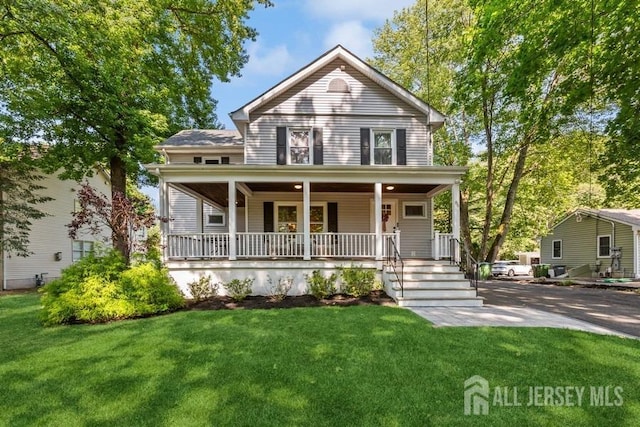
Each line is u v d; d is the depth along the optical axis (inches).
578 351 183.9
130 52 422.6
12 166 536.4
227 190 457.4
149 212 378.0
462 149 740.0
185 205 573.3
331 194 506.6
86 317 271.0
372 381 150.0
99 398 139.0
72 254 724.7
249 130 482.0
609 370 159.8
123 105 505.0
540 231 927.7
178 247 393.1
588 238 789.2
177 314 291.3
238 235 400.5
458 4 621.3
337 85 492.1
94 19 352.5
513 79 369.4
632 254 670.5
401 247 501.7
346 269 372.8
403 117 495.2
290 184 442.0
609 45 336.8
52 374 163.0
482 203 1016.9
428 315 279.1
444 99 724.7
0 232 532.4
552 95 405.7
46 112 480.4
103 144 537.0
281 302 341.7
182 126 698.2
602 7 299.1
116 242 395.9
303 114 486.3
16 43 361.4
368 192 504.4
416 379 151.8
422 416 122.5
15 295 474.6
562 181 682.2
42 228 652.7
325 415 123.9
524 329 227.8
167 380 153.9
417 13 709.3
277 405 131.0
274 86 474.6
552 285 585.3
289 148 483.5
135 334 228.8
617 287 518.9
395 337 211.2
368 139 486.3
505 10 332.5
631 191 520.1
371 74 485.1
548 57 345.7
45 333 238.2
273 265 382.9
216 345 200.2
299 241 418.6
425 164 491.2
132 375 160.2
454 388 143.5
